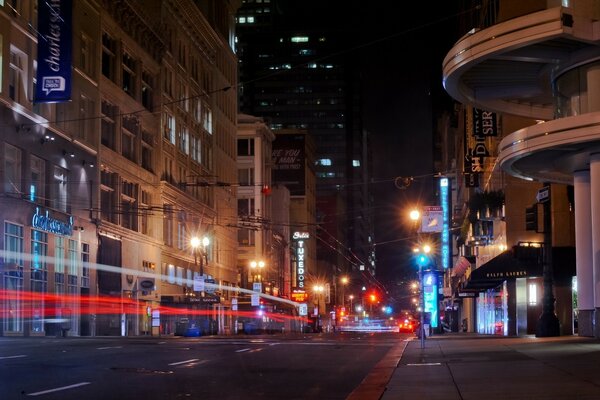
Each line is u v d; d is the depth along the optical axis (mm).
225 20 97312
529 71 29656
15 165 47469
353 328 120312
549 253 33594
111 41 61875
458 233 78062
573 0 28312
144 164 68688
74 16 54062
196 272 81125
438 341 36250
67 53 49031
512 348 26188
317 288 139375
